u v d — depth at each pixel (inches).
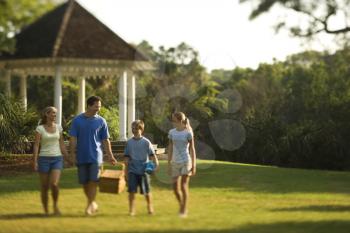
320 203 489.1
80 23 935.0
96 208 422.0
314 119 1537.9
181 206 404.5
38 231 345.1
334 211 434.9
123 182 453.4
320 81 1790.1
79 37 913.5
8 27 687.1
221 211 431.5
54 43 887.1
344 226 356.8
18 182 622.2
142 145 414.6
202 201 495.8
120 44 935.7
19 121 879.1
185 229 341.7
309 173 772.0
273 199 513.7
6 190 562.6
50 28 925.2
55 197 420.2
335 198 525.0
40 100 1651.1
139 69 965.8
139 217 396.5
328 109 1517.0
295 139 1374.3
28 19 685.9
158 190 573.6
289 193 560.1
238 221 374.6
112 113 1098.7
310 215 407.2
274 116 1480.1
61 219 390.3
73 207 460.4
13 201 496.4
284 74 2285.9
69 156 430.0
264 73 2233.0
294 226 355.9
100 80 1496.1
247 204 478.0
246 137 1382.9
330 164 1382.9
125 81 934.4
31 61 903.1
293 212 426.3
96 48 909.2
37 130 418.9
